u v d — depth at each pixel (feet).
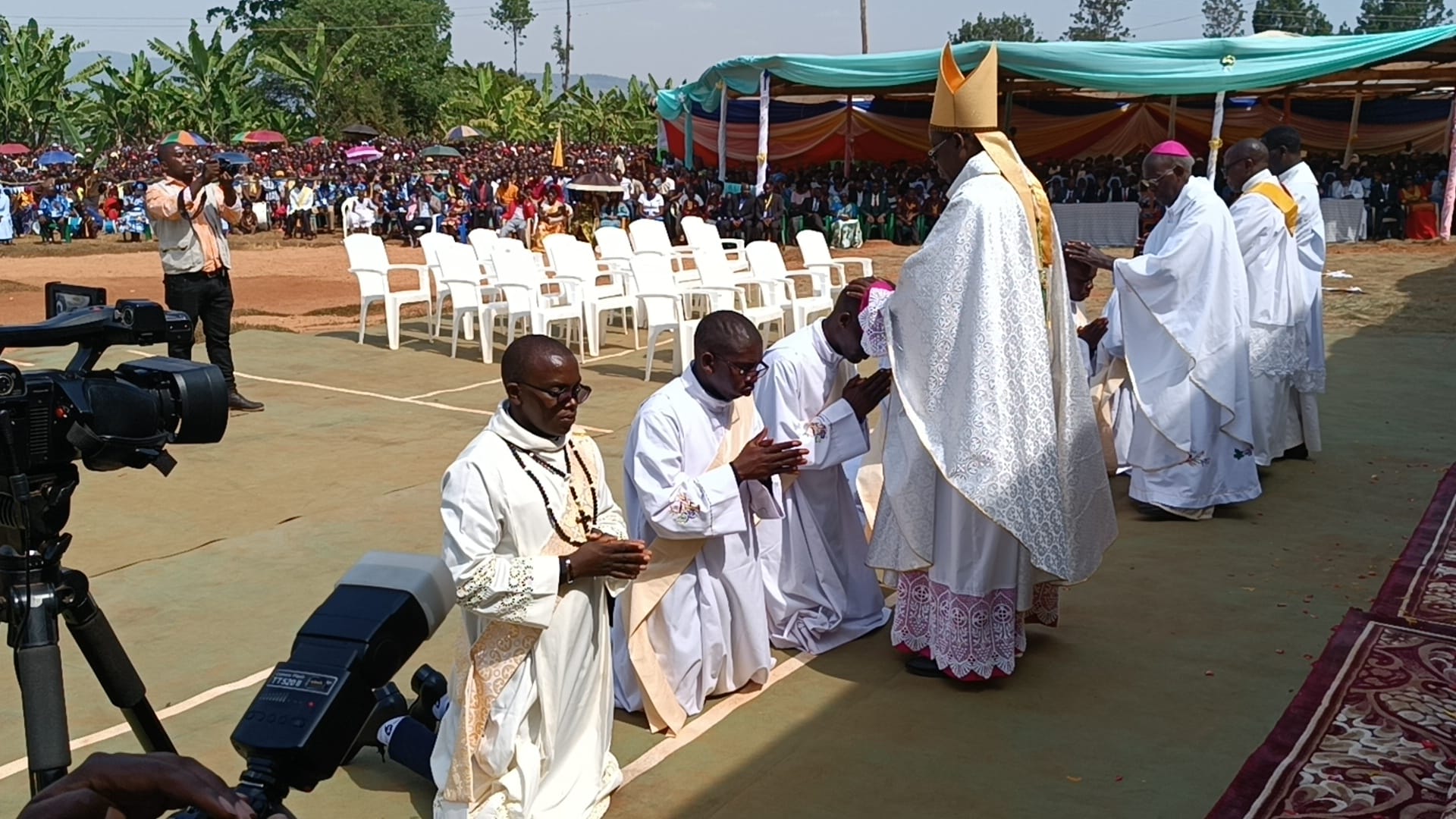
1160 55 64.18
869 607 16.29
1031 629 15.99
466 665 10.57
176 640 15.40
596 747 11.19
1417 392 31.27
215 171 28.71
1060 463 14.08
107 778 4.58
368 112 196.24
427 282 39.55
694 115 109.50
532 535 10.48
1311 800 11.45
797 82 75.61
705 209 83.56
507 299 36.17
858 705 13.84
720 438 13.79
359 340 39.55
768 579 15.30
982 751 12.66
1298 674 14.42
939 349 13.61
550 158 152.97
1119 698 13.88
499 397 31.19
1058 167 94.17
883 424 16.22
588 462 11.09
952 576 13.96
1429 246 72.43
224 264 28.76
